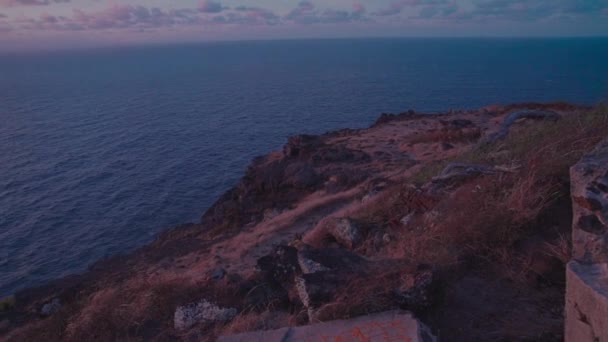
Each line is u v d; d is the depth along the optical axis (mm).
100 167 65812
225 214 25703
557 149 7570
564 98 71812
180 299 6879
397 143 32406
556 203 6332
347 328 4664
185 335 5898
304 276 5355
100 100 156500
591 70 145875
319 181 26375
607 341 3291
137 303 6941
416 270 5145
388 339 4398
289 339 4707
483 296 5262
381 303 4883
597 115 8516
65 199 53125
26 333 8094
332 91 159875
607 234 3971
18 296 18891
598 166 4395
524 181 6582
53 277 35500
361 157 29547
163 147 77375
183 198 51906
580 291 3631
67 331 7035
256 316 5738
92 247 40875
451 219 6496
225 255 15742
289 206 24109
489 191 6934
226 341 4840
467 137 28438
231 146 76375
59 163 68812
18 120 115375
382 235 7680
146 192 54250
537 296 5176
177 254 20344
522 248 5871
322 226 8570
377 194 13945
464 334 4695
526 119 14719
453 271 5648
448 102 118188
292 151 34469
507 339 4570
